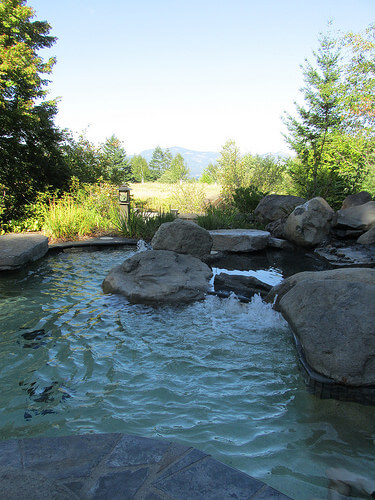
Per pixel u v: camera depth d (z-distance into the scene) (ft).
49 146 46.52
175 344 14.40
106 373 12.23
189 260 23.58
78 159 53.26
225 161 65.51
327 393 10.80
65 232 35.45
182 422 9.71
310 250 29.89
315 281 12.82
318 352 11.14
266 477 7.81
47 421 9.68
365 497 7.32
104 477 6.14
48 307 18.29
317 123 55.62
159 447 6.96
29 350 13.79
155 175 329.31
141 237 36.19
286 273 23.31
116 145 57.98
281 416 10.01
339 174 50.01
